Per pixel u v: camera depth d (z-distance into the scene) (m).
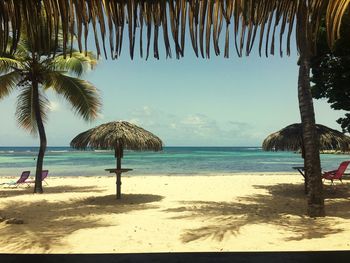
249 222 8.83
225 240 7.17
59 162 51.09
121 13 1.63
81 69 14.84
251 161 53.84
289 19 1.78
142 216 9.79
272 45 1.74
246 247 6.64
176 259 1.60
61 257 1.66
